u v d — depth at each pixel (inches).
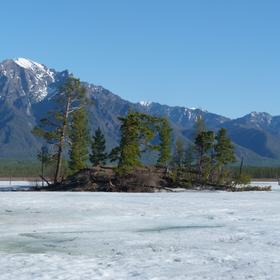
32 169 5880.9
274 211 1535.4
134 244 932.0
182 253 840.3
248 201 1934.1
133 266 738.2
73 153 2967.5
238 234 1049.5
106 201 1798.7
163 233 1068.5
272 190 3019.2
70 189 2642.7
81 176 2716.5
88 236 1028.5
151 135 2920.8
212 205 1722.4
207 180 3031.5
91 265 744.3
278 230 1108.5
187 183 2844.5
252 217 1371.8
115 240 976.9
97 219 1307.8
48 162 2797.7
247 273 692.7
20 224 1207.6
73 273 690.2
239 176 3078.2
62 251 863.7
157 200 1898.4
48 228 1146.0
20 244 934.4
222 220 1304.1
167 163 3243.1
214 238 999.6
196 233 1066.7
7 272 695.7
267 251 858.8
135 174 2694.4
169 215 1407.5
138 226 1184.2
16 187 2945.4
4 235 1042.1
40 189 2709.2
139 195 2222.0
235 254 831.7
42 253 845.2
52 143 2770.7
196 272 699.4
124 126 2778.1
